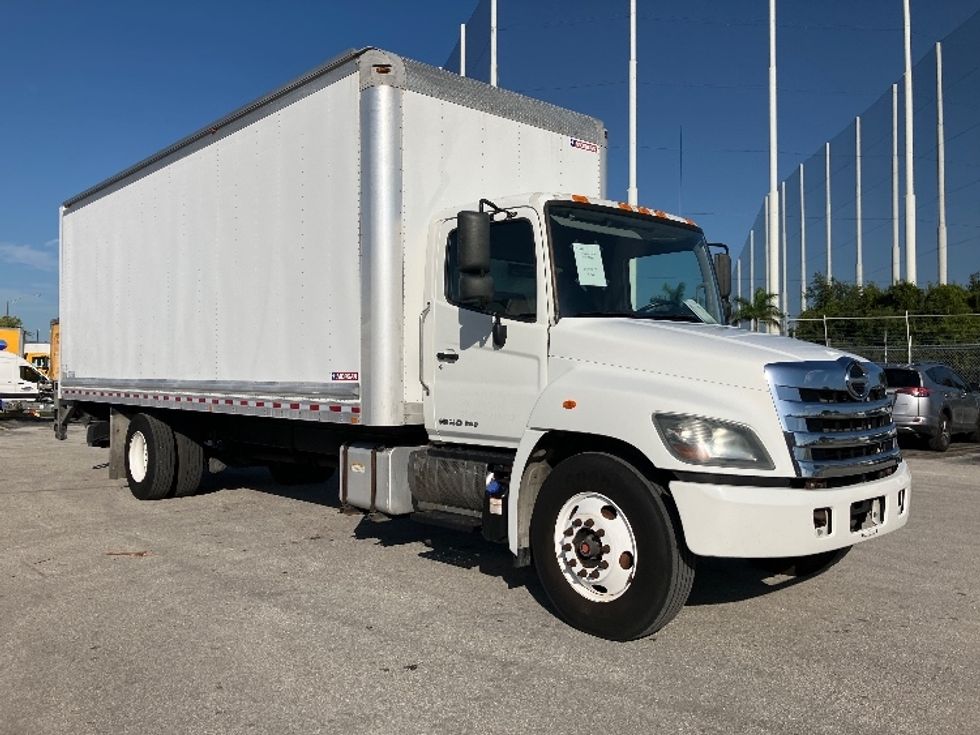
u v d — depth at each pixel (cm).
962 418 1655
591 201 591
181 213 898
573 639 496
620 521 486
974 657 466
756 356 474
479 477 582
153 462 964
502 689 425
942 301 3341
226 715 399
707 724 384
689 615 542
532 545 534
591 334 527
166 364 929
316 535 788
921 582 618
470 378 593
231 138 812
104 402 1077
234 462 1003
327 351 685
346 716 396
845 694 416
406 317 631
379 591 598
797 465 452
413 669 452
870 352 2542
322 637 504
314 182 700
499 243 582
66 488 1110
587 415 501
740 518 446
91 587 616
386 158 625
